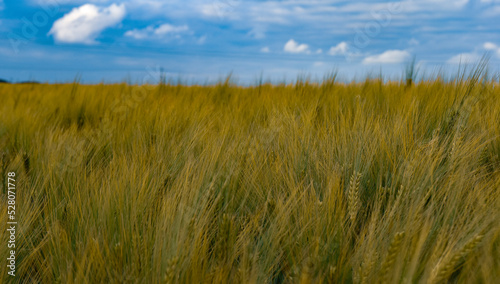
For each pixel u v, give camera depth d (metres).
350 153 2.30
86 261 1.48
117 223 1.69
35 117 4.33
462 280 1.28
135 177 2.06
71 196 2.13
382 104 3.61
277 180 2.15
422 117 2.78
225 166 2.17
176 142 2.87
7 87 9.52
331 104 3.74
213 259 1.50
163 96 5.32
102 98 5.51
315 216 1.68
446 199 1.79
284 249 1.62
